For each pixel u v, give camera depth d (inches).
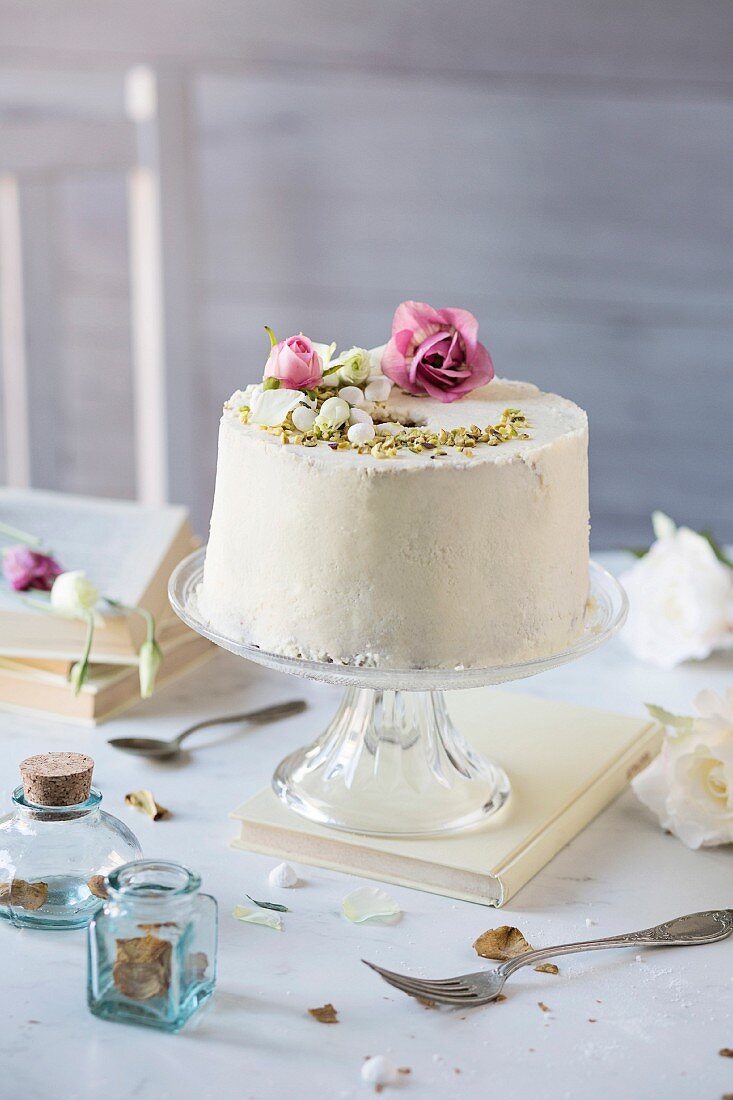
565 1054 43.1
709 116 89.0
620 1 87.4
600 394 95.9
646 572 59.3
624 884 48.3
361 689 50.2
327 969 45.2
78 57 91.8
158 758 52.6
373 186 92.7
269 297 96.0
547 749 52.4
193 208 94.3
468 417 49.4
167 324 83.3
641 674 58.6
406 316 50.9
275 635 47.6
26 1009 43.9
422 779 49.5
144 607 55.3
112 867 46.2
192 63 91.4
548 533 47.6
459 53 89.5
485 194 92.2
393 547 46.4
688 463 96.9
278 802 49.6
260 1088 42.2
